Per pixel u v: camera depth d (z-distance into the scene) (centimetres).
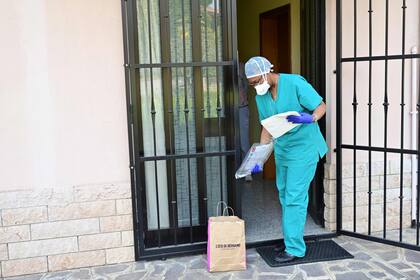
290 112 267
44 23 274
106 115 289
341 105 327
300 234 294
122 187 296
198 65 295
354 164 324
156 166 303
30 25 272
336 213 338
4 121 275
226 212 319
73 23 278
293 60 447
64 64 279
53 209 287
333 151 335
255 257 305
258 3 517
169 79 299
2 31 269
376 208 347
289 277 272
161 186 311
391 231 350
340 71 318
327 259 296
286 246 297
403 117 312
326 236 335
